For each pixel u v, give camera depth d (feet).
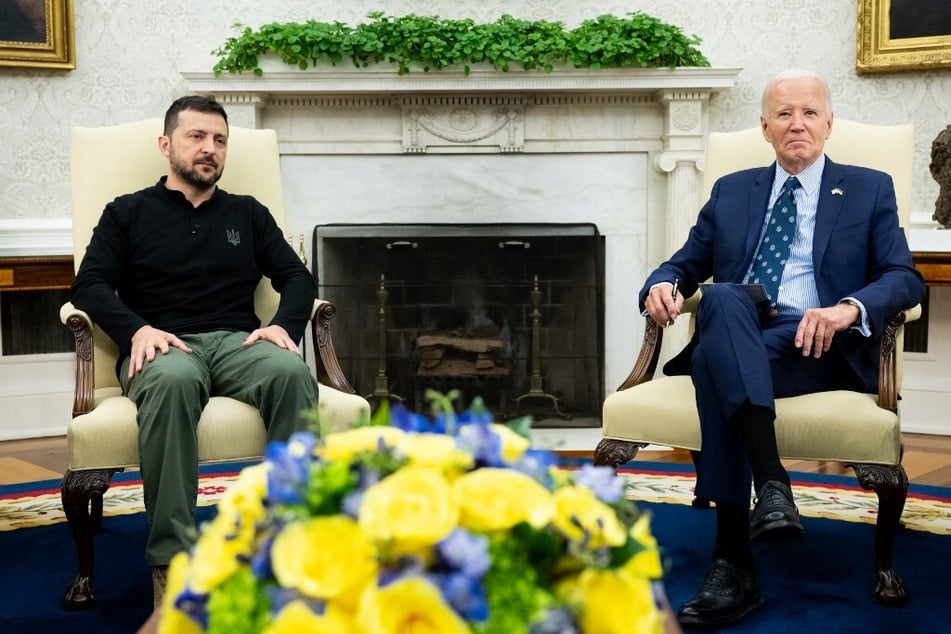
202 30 14.83
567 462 3.47
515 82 13.98
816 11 14.73
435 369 14.35
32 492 10.82
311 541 2.50
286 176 14.67
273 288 9.12
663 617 3.05
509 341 14.57
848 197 8.21
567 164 14.66
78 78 14.49
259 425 7.43
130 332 7.66
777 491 6.43
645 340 8.48
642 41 13.79
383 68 14.05
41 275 12.01
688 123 14.24
